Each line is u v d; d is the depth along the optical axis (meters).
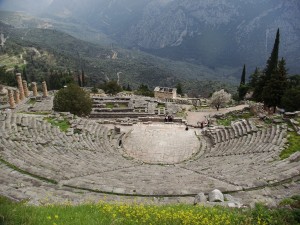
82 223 10.67
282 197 16.70
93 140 35.41
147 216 11.58
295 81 75.75
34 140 28.94
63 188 18.20
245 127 37.03
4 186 16.55
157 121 48.22
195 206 13.70
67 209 12.24
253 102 64.56
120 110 54.28
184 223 11.31
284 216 12.17
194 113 56.16
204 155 33.00
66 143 30.95
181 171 25.11
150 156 34.00
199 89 148.62
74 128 36.88
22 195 15.21
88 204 13.29
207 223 11.27
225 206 14.05
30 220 10.39
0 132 28.98
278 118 38.41
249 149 29.67
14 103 55.06
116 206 13.00
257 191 17.84
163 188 18.28
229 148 32.44
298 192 17.48
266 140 30.88
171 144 37.72
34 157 24.09
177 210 12.81
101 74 198.25
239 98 78.81
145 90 98.62
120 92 88.19
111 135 39.97
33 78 129.00
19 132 30.47
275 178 19.39
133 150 35.75
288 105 53.19
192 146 37.00
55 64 184.75
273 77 55.34
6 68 141.38
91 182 19.31
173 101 68.25
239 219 11.95
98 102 59.38
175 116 52.12
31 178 18.91
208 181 20.42
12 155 23.16
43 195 15.89
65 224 10.45
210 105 62.28
